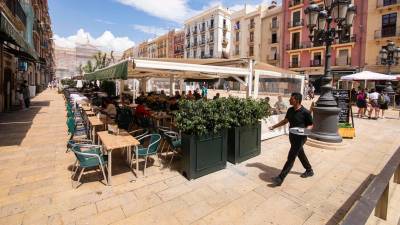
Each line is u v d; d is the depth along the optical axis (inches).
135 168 184.1
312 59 1189.1
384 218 121.7
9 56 518.6
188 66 208.4
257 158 214.1
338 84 1061.8
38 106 586.6
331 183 165.6
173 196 143.3
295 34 1263.5
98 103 457.1
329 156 227.0
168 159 206.5
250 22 1585.9
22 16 480.4
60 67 2982.3
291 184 162.7
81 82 1258.0
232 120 184.1
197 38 2071.9
